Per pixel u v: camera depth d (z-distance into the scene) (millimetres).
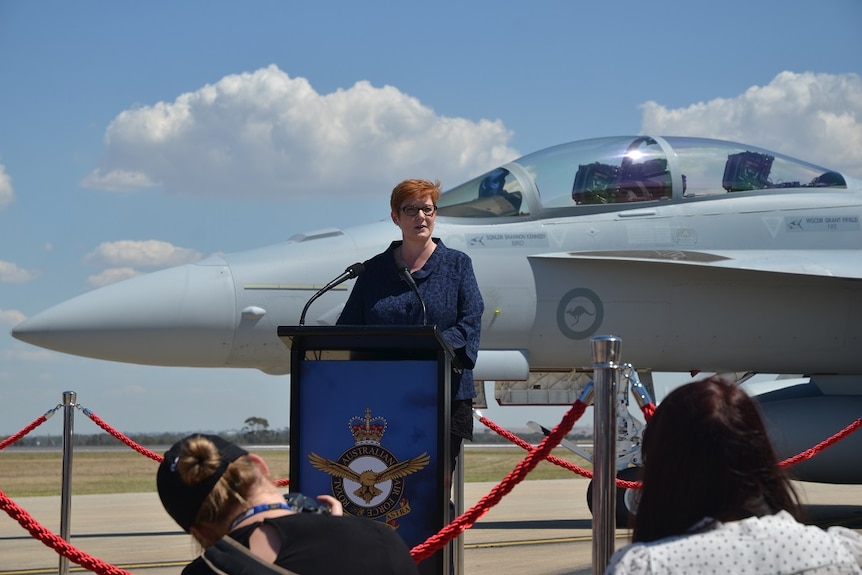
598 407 5281
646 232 13914
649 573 2904
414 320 6879
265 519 3656
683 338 13914
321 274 13047
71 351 12742
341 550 3664
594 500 5281
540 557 11422
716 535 2973
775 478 3078
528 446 8914
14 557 11805
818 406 14578
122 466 40625
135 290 12914
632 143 14703
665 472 3105
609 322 13602
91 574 10367
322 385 6125
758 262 13391
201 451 3658
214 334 12781
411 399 6047
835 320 14188
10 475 34469
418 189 6949
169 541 13000
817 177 15219
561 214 13922
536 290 13430
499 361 13398
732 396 3129
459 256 7121
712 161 14648
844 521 15203
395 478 6031
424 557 5762
